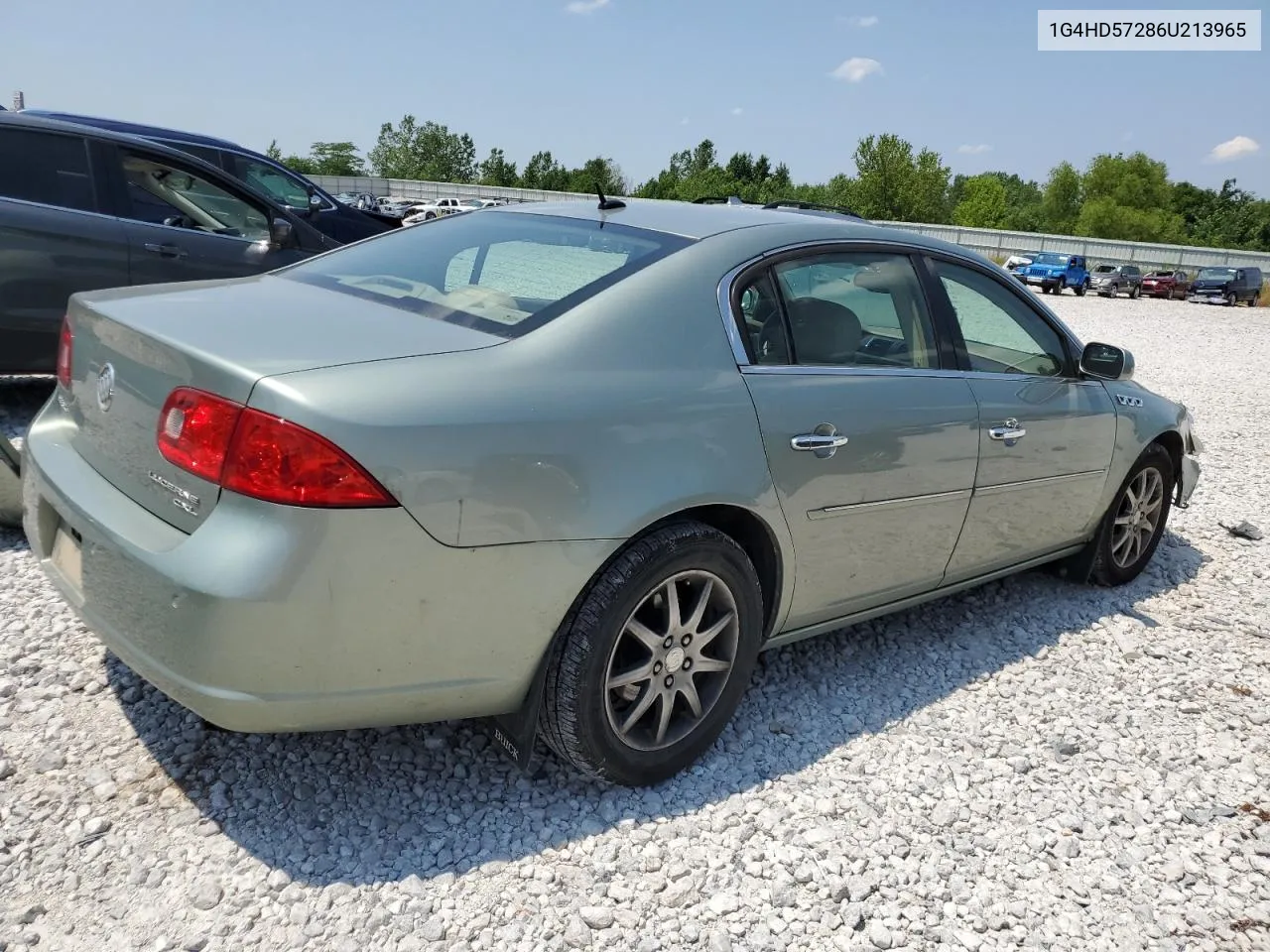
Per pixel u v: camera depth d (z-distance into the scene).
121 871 2.23
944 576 3.60
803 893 2.41
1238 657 4.02
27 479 2.72
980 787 2.93
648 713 2.72
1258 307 36.06
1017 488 3.70
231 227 6.41
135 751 2.65
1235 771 3.17
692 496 2.54
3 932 2.04
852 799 2.79
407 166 104.75
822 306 3.07
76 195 5.79
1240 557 5.30
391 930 2.15
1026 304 3.88
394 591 2.13
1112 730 3.35
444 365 2.27
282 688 2.10
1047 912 2.45
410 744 2.82
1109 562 4.54
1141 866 2.66
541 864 2.40
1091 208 79.81
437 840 2.44
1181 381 12.61
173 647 2.07
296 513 2.02
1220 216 96.75
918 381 3.26
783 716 3.19
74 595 2.41
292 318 2.48
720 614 2.79
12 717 2.74
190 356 2.15
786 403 2.81
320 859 2.33
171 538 2.14
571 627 2.43
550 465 2.29
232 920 2.12
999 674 3.67
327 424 2.02
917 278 3.44
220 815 2.45
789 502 2.82
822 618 3.20
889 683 3.51
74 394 2.64
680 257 2.80
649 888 2.36
